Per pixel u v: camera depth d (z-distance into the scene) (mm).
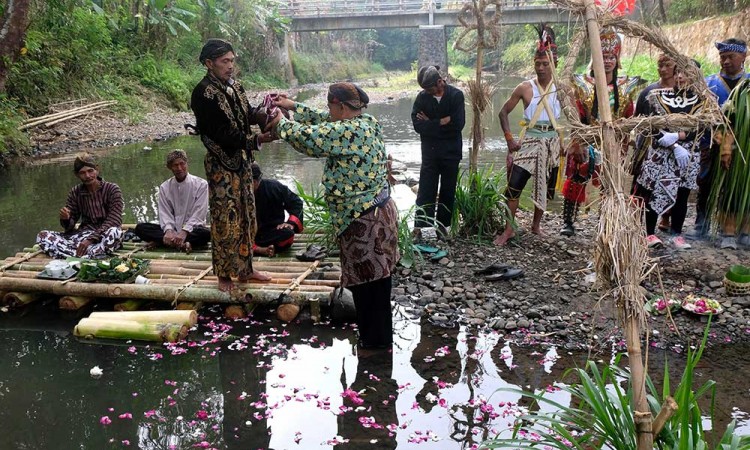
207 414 3500
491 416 3414
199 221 5629
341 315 4578
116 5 19703
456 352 4113
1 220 7531
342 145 3818
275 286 4762
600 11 2543
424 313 4656
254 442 3236
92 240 5438
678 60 2543
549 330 4336
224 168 4469
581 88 5203
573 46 2596
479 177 6082
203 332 4512
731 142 5316
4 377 3932
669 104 5121
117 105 16422
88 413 3537
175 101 19188
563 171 5656
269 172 10227
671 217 5812
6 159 11344
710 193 5582
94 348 4316
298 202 5547
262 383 3818
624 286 2258
